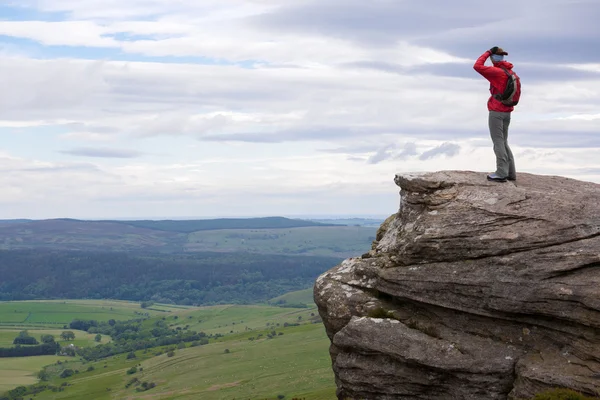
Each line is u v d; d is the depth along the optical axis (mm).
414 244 26344
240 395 179500
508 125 28047
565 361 22516
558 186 27828
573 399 20734
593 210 24422
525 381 22578
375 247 30500
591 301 21828
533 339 23734
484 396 23719
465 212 26016
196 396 187125
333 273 30125
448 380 24531
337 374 27828
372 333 26141
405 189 28812
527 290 23234
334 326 28391
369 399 26328
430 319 26125
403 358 25000
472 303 24609
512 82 27000
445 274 25266
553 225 24188
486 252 24750
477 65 27422
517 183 28250
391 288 26859
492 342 24422
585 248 23031
